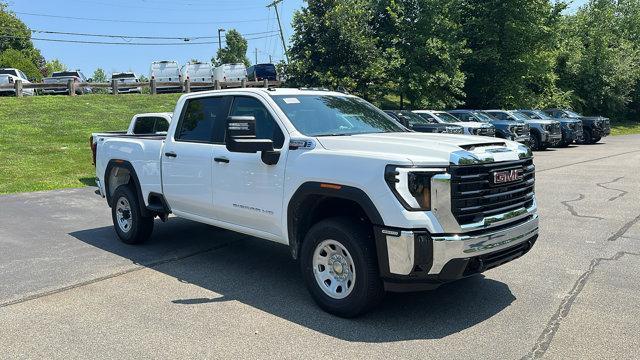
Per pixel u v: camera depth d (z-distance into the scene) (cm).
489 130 1938
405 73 2819
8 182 1272
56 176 1354
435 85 2823
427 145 440
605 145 2627
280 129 518
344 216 465
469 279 557
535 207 502
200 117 618
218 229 819
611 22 4572
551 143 2330
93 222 882
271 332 431
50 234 793
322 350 397
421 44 2841
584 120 2705
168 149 640
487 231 435
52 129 1917
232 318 462
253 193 531
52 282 564
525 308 476
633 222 820
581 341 407
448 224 412
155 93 2867
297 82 2195
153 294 526
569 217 862
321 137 495
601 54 4197
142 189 685
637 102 4912
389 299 504
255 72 3856
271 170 510
